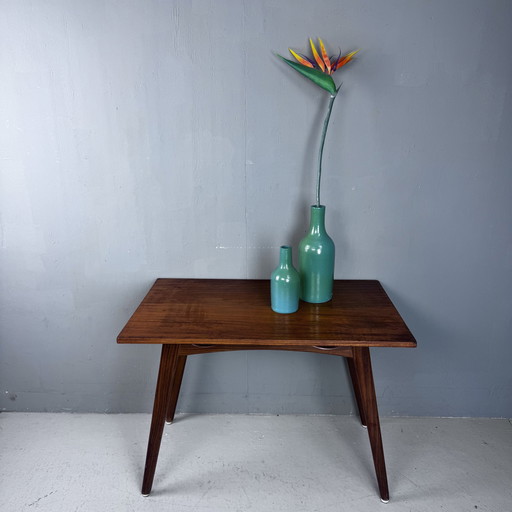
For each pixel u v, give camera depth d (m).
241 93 1.69
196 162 1.76
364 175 1.76
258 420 2.01
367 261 1.85
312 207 1.65
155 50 1.66
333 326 1.53
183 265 1.88
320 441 1.90
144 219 1.83
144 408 2.03
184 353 1.61
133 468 1.77
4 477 1.72
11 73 1.68
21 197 1.80
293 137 1.73
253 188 1.79
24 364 2.00
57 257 1.87
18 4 1.62
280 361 1.97
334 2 1.61
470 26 1.61
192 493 1.67
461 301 1.88
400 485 1.70
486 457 1.81
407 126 1.70
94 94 1.70
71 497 1.65
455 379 1.98
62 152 1.76
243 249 1.85
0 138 1.74
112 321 1.95
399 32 1.62
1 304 1.93
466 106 1.67
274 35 1.64
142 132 1.73
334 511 1.60
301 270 1.68
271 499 1.64
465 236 1.81
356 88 1.67
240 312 1.62
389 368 1.97
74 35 1.65
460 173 1.74
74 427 1.96
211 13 1.62
